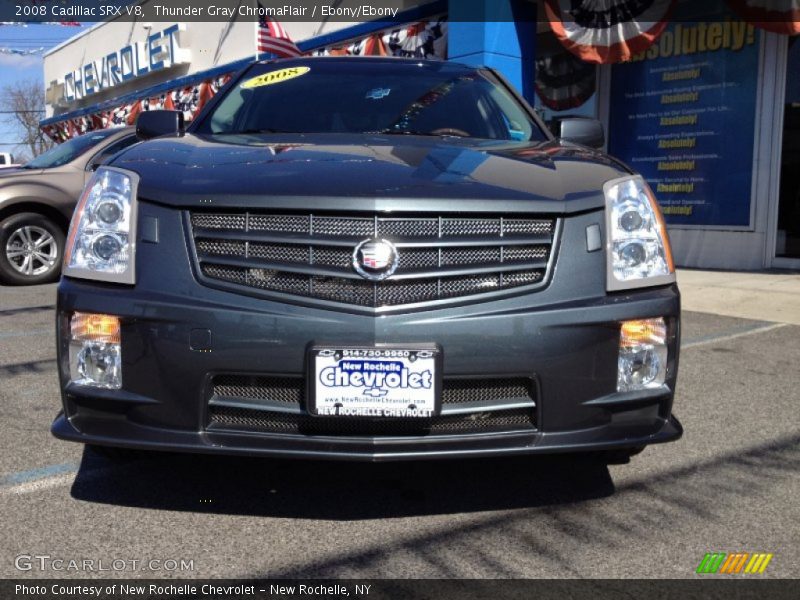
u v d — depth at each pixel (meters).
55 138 21.89
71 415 2.41
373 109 3.63
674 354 2.46
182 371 2.28
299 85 3.85
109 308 2.32
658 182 9.65
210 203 2.33
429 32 10.06
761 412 3.62
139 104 17.09
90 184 2.53
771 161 8.66
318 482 2.74
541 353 2.30
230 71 14.22
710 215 9.20
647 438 2.39
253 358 2.26
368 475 2.80
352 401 2.24
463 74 4.04
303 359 2.25
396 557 2.22
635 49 8.37
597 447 2.34
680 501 2.62
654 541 2.33
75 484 2.71
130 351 2.31
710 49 9.03
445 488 2.70
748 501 2.62
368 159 2.63
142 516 2.47
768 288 7.34
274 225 2.32
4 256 7.70
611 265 2.40
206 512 2.50
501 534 2.37
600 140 3.65
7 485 2.70
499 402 2.34
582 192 2.44
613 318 2.35
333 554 2.23
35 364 4.47
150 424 2.32
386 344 2.24
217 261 2.31
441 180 2.44
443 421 2.34
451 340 2.26
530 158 2.79
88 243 2.41
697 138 9.23
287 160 2.61
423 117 3.58
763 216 8.77
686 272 8.64
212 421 2.33
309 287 2.29
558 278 2.35
